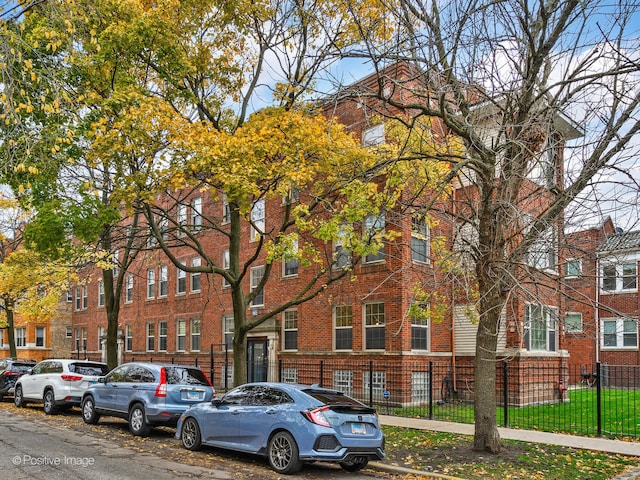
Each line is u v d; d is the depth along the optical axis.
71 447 11.18
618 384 27.14
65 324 45.41
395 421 15.21
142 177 12.04
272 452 9.75
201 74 15.00
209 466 9.90
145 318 33.31
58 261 19.53
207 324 28.02
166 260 31.94
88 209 12.63
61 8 10.05
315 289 21.98
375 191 12.38
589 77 9.09
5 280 23.33
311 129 12.82
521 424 14.61
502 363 18.59
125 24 12.66
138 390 13.23
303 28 14.40
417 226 12.04
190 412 11.59
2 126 10.44
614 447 11.38
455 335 20.59
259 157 12.38
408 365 18.67
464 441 12.04
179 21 14.12
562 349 20.42
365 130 19.70
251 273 25.58
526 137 10.41
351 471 10.12
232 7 14.46
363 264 20.09
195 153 11.85
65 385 16.58
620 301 26.95
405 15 10.38
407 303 18.62
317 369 21.50
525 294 9.97
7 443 11.41
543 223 9.84
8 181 12.17
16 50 9.62
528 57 10.06
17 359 22.25
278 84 14.65
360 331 20.02
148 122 11.73
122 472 8.98
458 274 11.47
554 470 9.61
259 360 24.61
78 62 12.13
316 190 14.01
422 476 9.55
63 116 11.26
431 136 13.35
